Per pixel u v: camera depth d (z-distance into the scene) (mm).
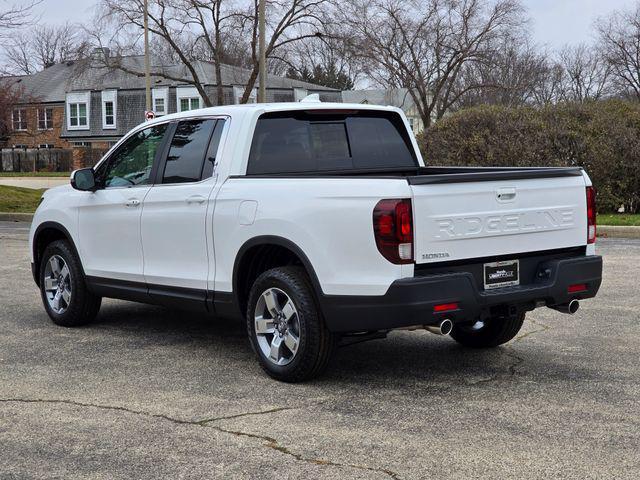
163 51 38969
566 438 4461
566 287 5664
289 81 65875
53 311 7648
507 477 3924
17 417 4902
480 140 19156
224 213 5957
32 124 72625
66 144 71875
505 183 5457
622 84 67750
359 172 6598
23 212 22500
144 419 4848
